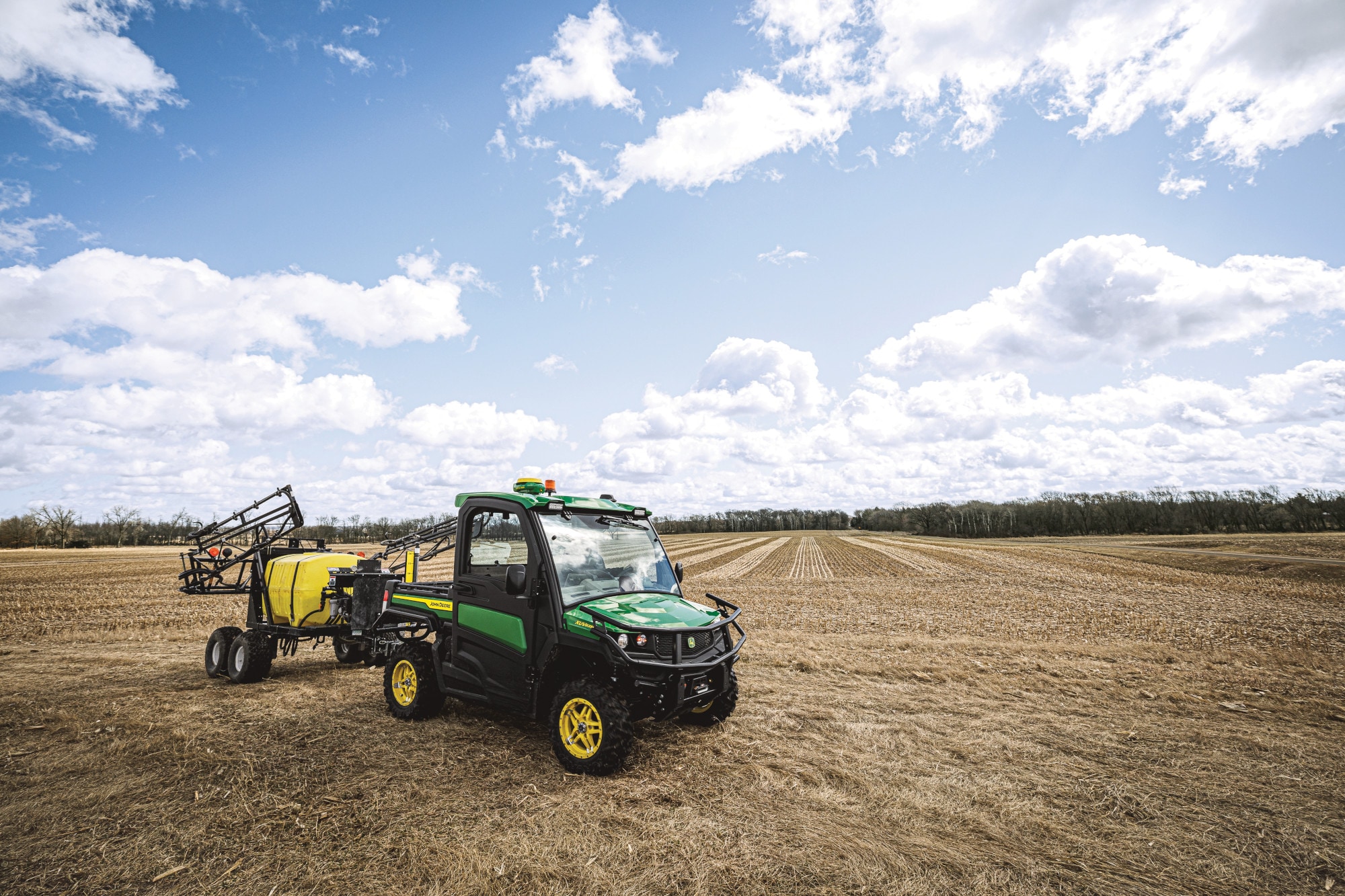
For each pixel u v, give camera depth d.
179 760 5.11
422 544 8.85
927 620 15.44
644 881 3.39
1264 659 9.91
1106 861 3.70
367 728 6.00
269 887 3.31
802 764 5.15
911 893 3.33
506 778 4.79
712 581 29.20
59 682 8.08
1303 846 3.89
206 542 8.84
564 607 5.27
